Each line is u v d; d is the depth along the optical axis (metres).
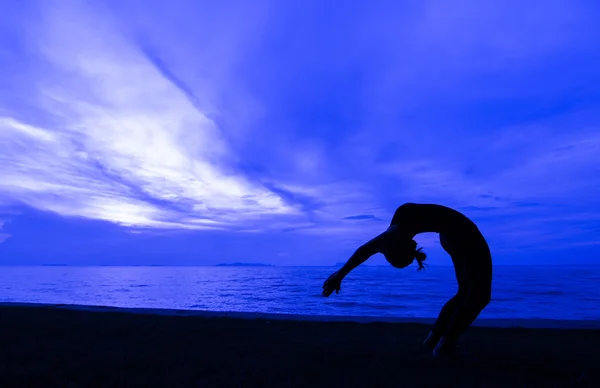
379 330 5.69
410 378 3.22
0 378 3.22
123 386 3.04
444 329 4.20
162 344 4.58
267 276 66.06
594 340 4.97
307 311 15.02
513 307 16.23
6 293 26.58
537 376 3.29
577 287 30.91
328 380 3.16
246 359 3.85
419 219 3.74
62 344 4.56
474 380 3.17
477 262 3.76
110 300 20.42
